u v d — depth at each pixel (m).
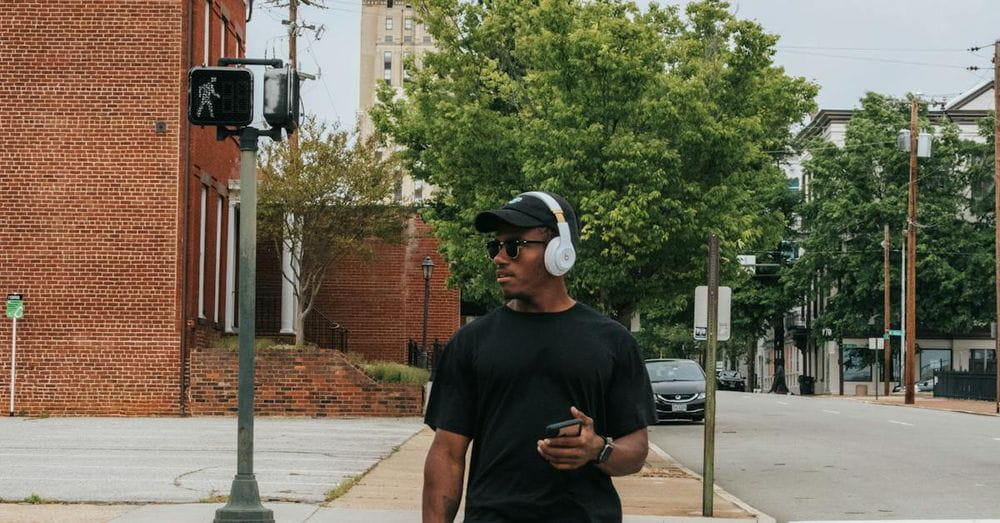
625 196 21.77
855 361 69.31
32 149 24.45
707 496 12.42
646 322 67.00
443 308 38.94
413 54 29.73
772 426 28.45
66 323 24.38
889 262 61.22
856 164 63.50
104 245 24.45
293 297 33.22
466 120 24.36
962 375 53.25
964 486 16.05
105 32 24.58
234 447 18.02
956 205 62.53
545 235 4.23
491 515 4.07
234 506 10.49
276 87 10.56
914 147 49.53
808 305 78.25
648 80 22.20
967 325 61.94
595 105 22.20
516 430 4.09
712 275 12.81
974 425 28.92
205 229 26.97
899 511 13.55
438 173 27.05
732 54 23.56
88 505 11.90
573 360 4.12
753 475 17.44
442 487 4.24
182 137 24.55
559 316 4.22
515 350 4.14
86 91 24.53
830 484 16.28
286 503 12.35
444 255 31.25
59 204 24.44
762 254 68.19
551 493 4.06
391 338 36.94
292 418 25.38
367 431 21.97
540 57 23.00
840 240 64.06
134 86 24.56
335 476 14.91
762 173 25.30
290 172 28.80
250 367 10.59
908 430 26.92
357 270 36.97
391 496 13.09
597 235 22.38
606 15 23.59
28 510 11.49
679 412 29.27
